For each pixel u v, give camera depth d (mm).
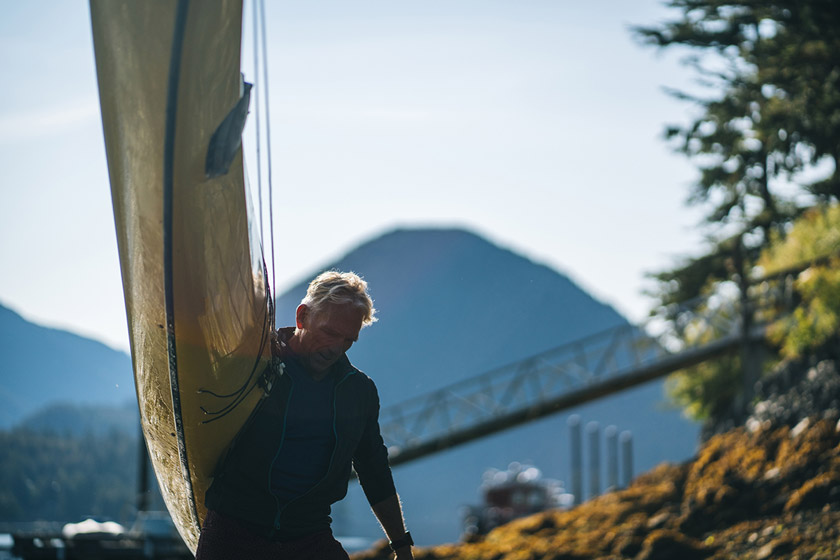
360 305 4066
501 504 46781
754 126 32406
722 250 38938
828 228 28953
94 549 21406
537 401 36531
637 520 17500
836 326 20234
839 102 27188
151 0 3551
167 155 3551
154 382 4117
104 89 3699
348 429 4191
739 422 26984
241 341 3934
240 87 3795
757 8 28047
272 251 4230
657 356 34625
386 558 19516
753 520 15109
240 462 4027
